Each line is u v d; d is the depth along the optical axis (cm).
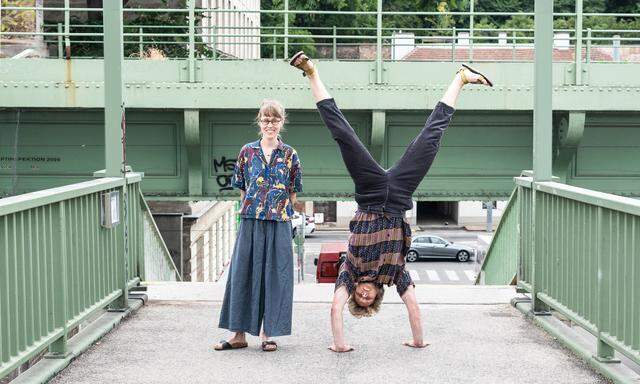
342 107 1538
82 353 611
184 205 2955
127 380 548
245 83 1529
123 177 732
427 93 1538
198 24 2236
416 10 2097
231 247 5322
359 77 1538
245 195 616
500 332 681
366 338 662
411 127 1591
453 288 871
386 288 877
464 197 1616
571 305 640
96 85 1522
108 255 702
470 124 1594
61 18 2636
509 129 1599
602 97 1534
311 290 861
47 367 555
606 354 571
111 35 727
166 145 1584
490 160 1606
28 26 2200
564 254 656
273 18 4300
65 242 581
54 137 1580
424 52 2858
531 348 631
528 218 762
